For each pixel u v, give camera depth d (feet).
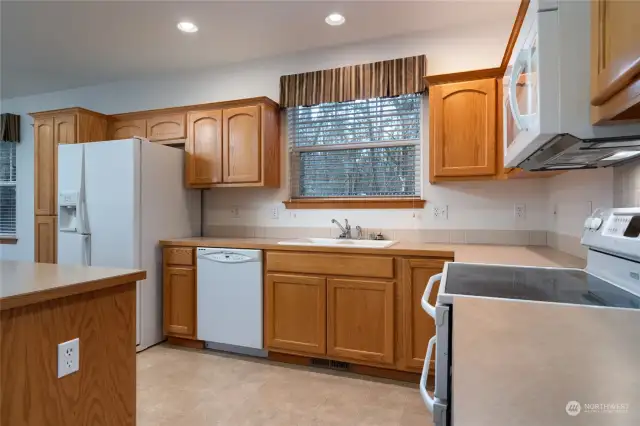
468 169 7.86
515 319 2.63
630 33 2.41
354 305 7.94
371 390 7.36
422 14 8.54
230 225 11.39
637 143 3.45
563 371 2.39
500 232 8.82
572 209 6.64
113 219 9.43
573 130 3.26
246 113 10.06
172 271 9.66
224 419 6.31
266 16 8.61
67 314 3.58
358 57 10.00
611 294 3.19
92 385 3.83
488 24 8.87
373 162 10.07
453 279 3.94
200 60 11.10
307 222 10.53
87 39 9.78
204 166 10.52
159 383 7.62
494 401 2.39
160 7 8.25
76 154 9.82
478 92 7.80
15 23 8.95
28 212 14.08
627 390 2.29
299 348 8.36
